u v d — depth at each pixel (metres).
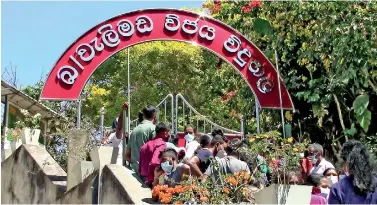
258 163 7.11
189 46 28.72
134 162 8.37
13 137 11.42
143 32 11.69
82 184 8.13
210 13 15.40
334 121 12.77
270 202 6.14
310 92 12.26
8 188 9.91
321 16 11.90
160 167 7.46
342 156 5.66
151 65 29.12
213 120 23.16
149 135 8.42
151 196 7.15
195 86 28.86
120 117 9.45
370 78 11.66
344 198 5.45
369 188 5.40
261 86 11.93
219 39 11.93
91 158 8.10
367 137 11.66
